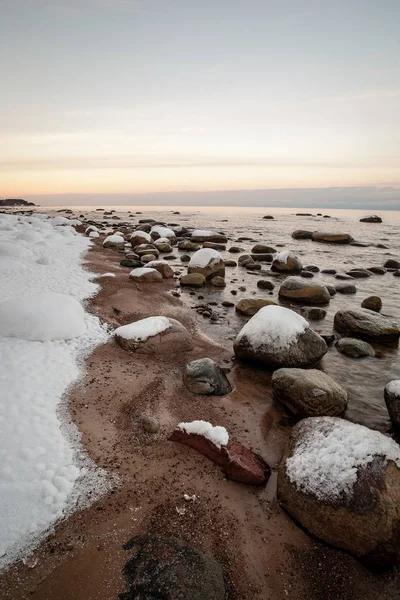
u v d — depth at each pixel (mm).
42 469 4074
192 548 3398
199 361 6703
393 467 3746
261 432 5383
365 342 8523
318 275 16125
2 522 3432
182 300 11844
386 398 5793
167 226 34750
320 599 3148
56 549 3279
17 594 2910
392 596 3219
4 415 4812
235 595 3092
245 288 13523
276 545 3584
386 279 15539
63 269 13727
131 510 3760
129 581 3027
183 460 4578
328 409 5531
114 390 5977
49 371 6125
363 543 3396
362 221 44594
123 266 16047
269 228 35781
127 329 7695
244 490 4234
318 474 3857
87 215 49844
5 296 9758
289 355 7152
